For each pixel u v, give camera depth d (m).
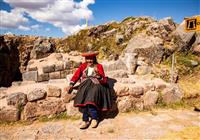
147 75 7.80
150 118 5.65
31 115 5.27
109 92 5.41
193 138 4.48
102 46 16.47
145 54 9.36
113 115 5.76
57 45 18.45
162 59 9.22
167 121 5.46
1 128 4.87
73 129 4.94
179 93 6.75
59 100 5.51
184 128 5.03
